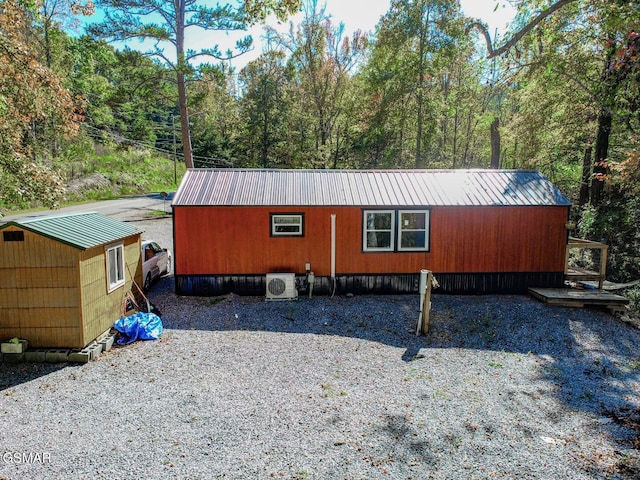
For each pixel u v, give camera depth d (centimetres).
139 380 662
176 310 998
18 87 959
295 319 948
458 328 907
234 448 485
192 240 1084
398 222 1109
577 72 1434
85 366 712
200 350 787
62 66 3303
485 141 3152
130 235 960
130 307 954
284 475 438
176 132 5447
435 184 1193
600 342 852
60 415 556
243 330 889
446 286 1131
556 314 980
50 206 1076
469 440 508
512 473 446
